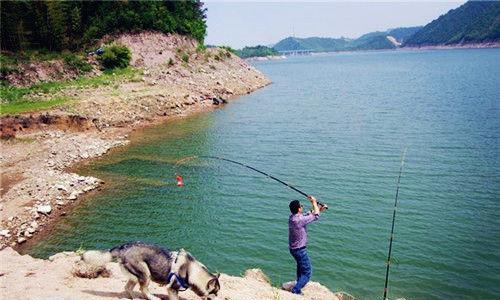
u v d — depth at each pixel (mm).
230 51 79625
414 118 40688
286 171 25578
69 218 19812
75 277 7309
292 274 15086
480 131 33812
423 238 16828
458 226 17719
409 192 21578
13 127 33219
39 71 49750
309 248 16281
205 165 27125
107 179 24859
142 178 24922
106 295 6457
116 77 53969
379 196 21188
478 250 15836
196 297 7086
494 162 25844
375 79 87750
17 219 19297
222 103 53531
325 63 189000
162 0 70812
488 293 13398
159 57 62906
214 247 16922
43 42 57312
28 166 26406
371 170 25203
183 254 6340
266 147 31344
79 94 44875
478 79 75875
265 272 15203
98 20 63938
